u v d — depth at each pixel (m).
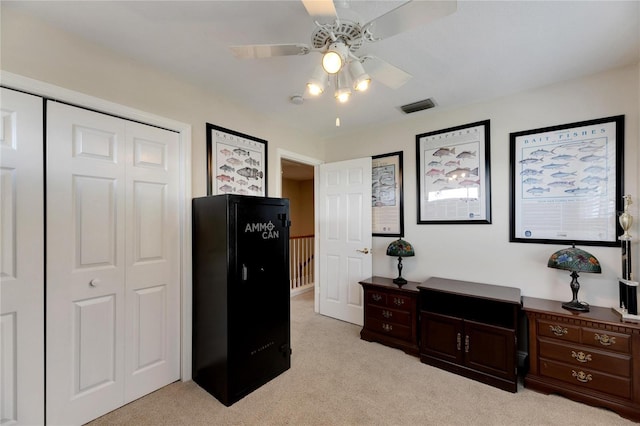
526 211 2.40
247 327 2.02
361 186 3.39
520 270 2.43
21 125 1.50
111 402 1.82
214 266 2.02
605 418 1.73
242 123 2.71
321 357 2.55
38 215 1.55
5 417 1.46
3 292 1.45
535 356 2.04
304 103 2.67
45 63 1.56
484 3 1.43
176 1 1.41
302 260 5.18
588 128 2.15
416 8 1.10
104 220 1.80
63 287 1.64
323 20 1.21
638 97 1.98
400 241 2.94
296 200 7.71
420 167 3.00
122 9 1.46
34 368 1.54
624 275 1.91
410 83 2.29
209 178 2.40
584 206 2.16
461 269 2.74
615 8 1.46
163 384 2.09
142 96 1.97
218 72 2.11
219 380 1.95
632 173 1.99
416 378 2.21
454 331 2.29
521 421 1.72
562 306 2.09
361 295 3.34
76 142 1.69
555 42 1.75
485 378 2.12
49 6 1.44
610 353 1.79
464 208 2.72
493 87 2.36
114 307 1.84
